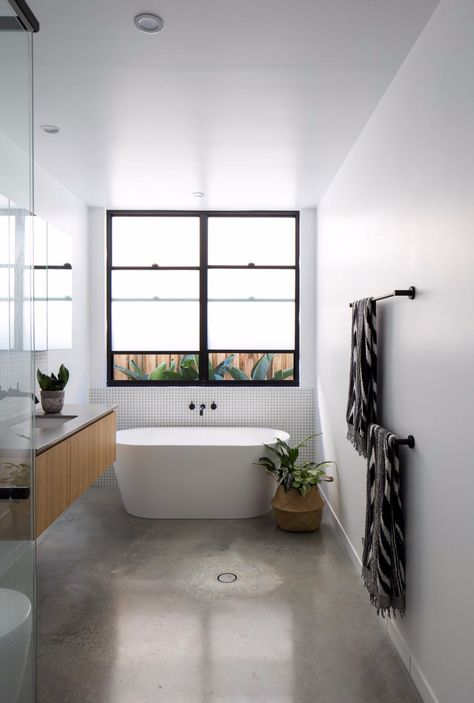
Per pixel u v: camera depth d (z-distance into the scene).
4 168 1.38
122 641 2.36
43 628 2.46
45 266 3.39
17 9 1.40
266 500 4.08
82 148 3.26
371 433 2.40
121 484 4.05
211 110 2.72
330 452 4.03
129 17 1.94
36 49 2.15
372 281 2.76
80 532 3.70
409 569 2.14
